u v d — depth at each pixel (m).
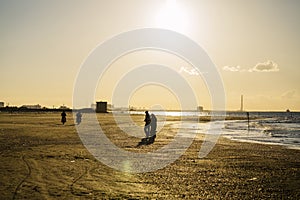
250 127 59.41
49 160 16.69
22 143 24.08
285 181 13.27
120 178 13.20
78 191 10.81
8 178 12.27
